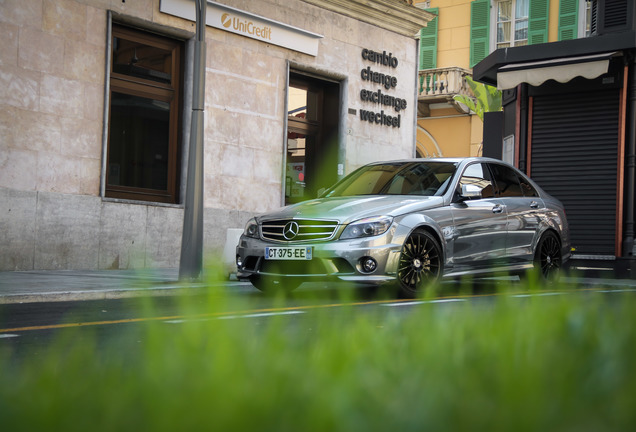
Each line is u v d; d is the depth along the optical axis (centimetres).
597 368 141
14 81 1160
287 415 99
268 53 1498
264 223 806
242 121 1452
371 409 102
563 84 1386
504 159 1509
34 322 557
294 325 488
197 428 94
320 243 760
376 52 1714
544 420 96
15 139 1161
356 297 774
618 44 1285
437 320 205
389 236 759
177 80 1394
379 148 1723
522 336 173
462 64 2719
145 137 1347
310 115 1645
